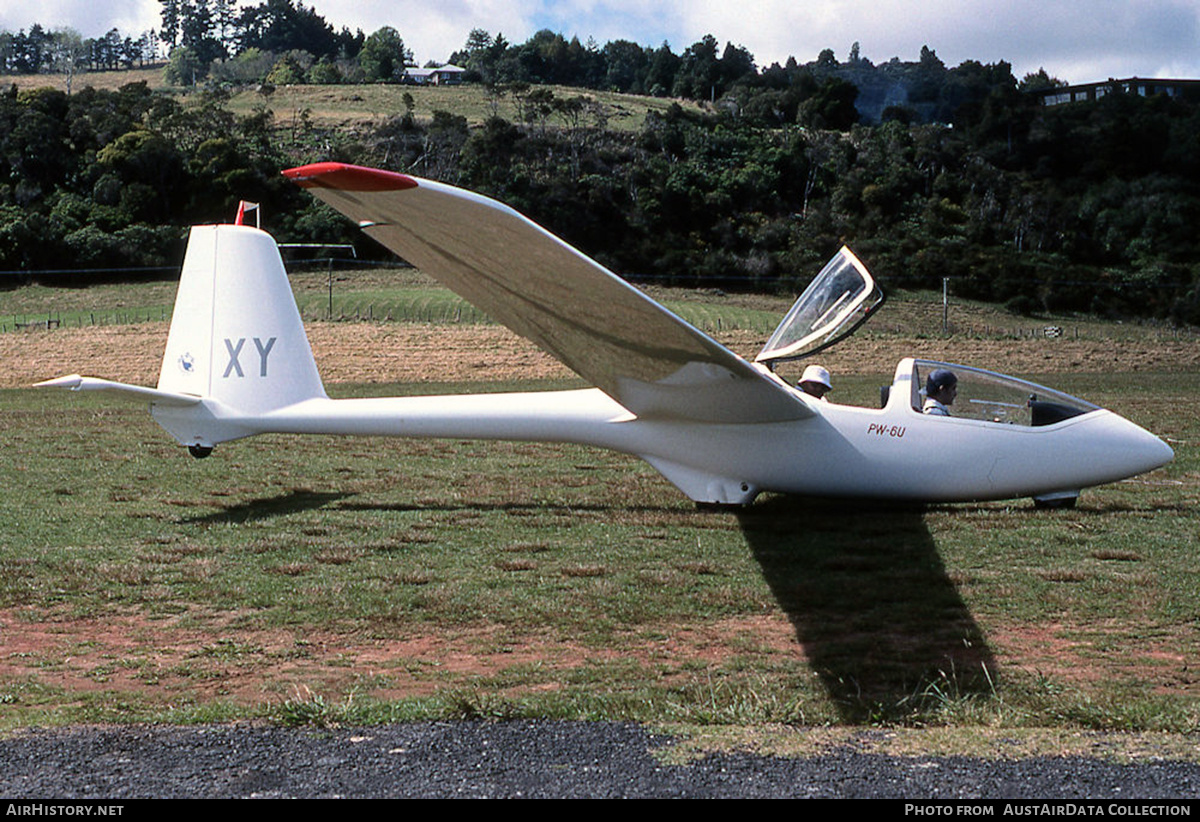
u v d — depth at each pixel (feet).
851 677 15.62
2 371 106.22
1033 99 437.17
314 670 16.39
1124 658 16.35
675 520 26.96
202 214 305.53
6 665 16.69
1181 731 12.73
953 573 21.25
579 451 41.86
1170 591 19.72
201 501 30.50
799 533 25.17
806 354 29.60
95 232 271.49
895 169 345.10
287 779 11.16
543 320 22.89
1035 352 117.08
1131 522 25.79
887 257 287.07
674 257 290.56
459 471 36.52
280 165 323.37
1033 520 26.09
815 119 454.81
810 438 27.30
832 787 10.79
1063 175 369.71
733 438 27.66
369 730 12.92
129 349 117.80
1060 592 19.80
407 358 111.34
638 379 25.44
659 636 17.90
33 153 315.37
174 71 652.07
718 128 389.39
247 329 30.63
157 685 15.72
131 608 19.76
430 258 20.52
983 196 340.18
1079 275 271.90
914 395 27.37
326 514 28.48
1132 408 59.57
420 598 20.08
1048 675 15.60
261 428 30.63
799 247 297.12
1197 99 514.68
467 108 454.81
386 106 457.27
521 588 20.79
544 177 328.08
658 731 12.83
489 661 16.76
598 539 25.02
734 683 15.39
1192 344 124.47
